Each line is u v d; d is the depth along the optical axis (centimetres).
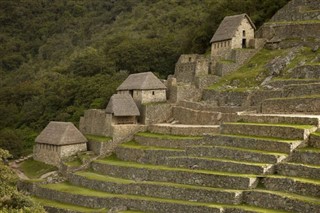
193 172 5441
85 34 19512
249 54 8781
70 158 7669
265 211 4475
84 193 6288
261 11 10362
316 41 8262
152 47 12131
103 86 11144
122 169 6581
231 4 10738
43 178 7344
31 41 19450
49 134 8062
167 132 7306
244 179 4934
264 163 5150
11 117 12344
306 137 5303
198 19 14962
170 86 8375
